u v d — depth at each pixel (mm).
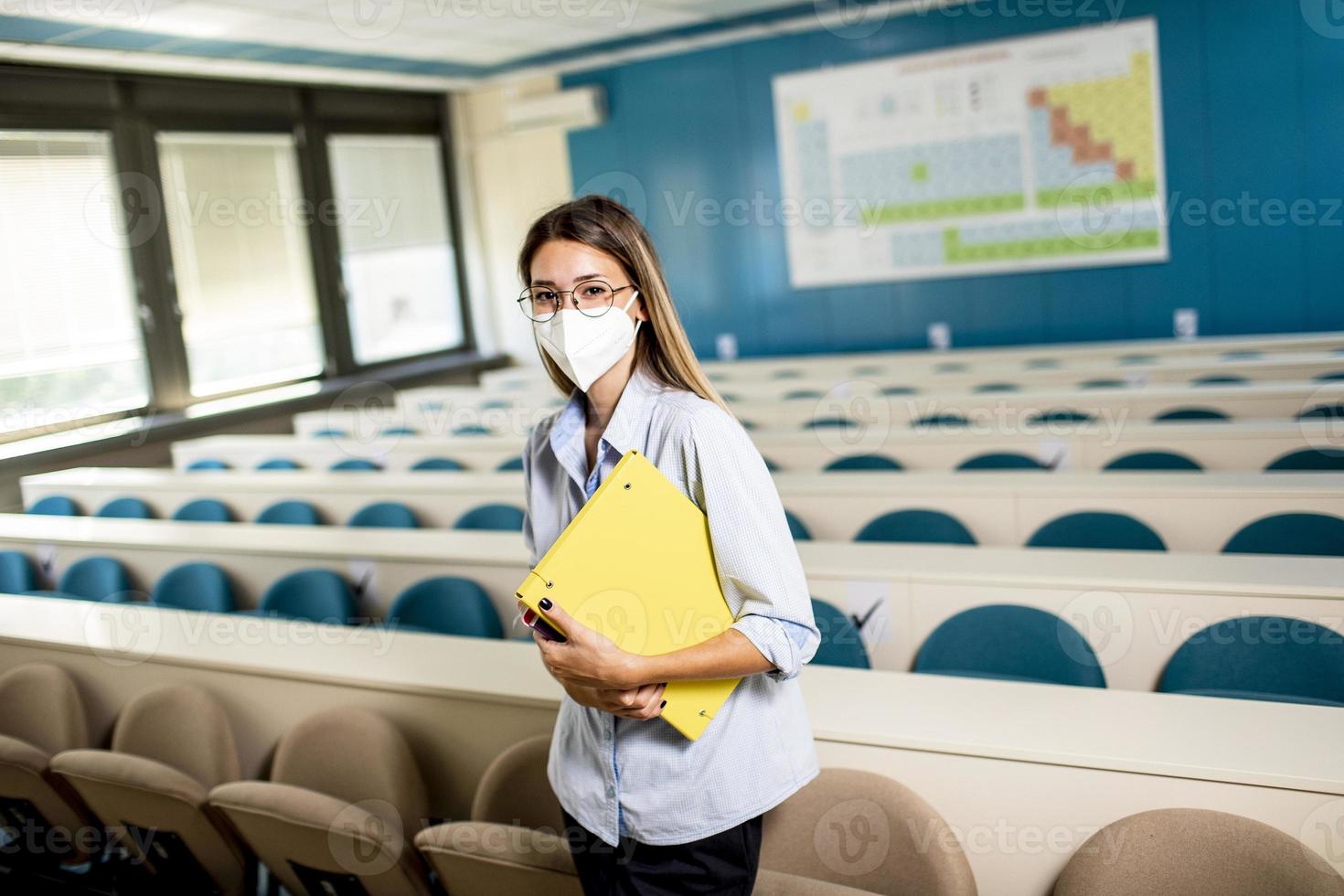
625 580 1247
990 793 1723
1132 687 2514
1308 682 2115
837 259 7699
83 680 2676
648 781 1300
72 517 4754
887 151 7352
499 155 8859
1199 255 6590
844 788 1674
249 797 1768
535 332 1354
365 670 2275
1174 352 5980
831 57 7410
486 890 1621
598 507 1239
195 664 2453
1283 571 2443
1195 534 3205
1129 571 2527
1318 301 6355
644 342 1359
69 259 6141
